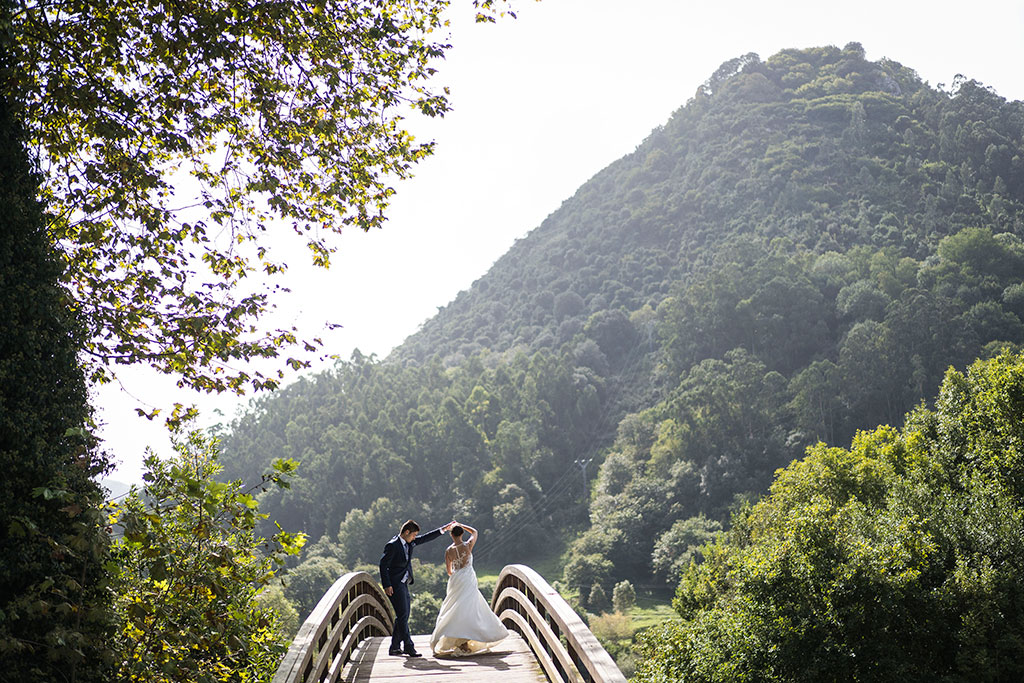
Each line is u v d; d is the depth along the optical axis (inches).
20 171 239.6
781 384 4982.8
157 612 251.4
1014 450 988.6
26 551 214.1
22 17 270.4
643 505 4485.7
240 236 354.6
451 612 388.8
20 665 207.8
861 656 792.9
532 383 6264.8
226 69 320.5
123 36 297.0
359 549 4987.7
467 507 5167.3
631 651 2249.0
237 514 251.0
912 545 868.0
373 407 6688.0
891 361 4581.7
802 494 1350.9
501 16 338.3
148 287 331.9
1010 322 4653.1
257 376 348.8
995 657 784.9
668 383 6314.0
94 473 248.2
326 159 352.8
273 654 329.1
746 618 860.6
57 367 238.2
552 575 4515.3
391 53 334.0
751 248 7204.7
